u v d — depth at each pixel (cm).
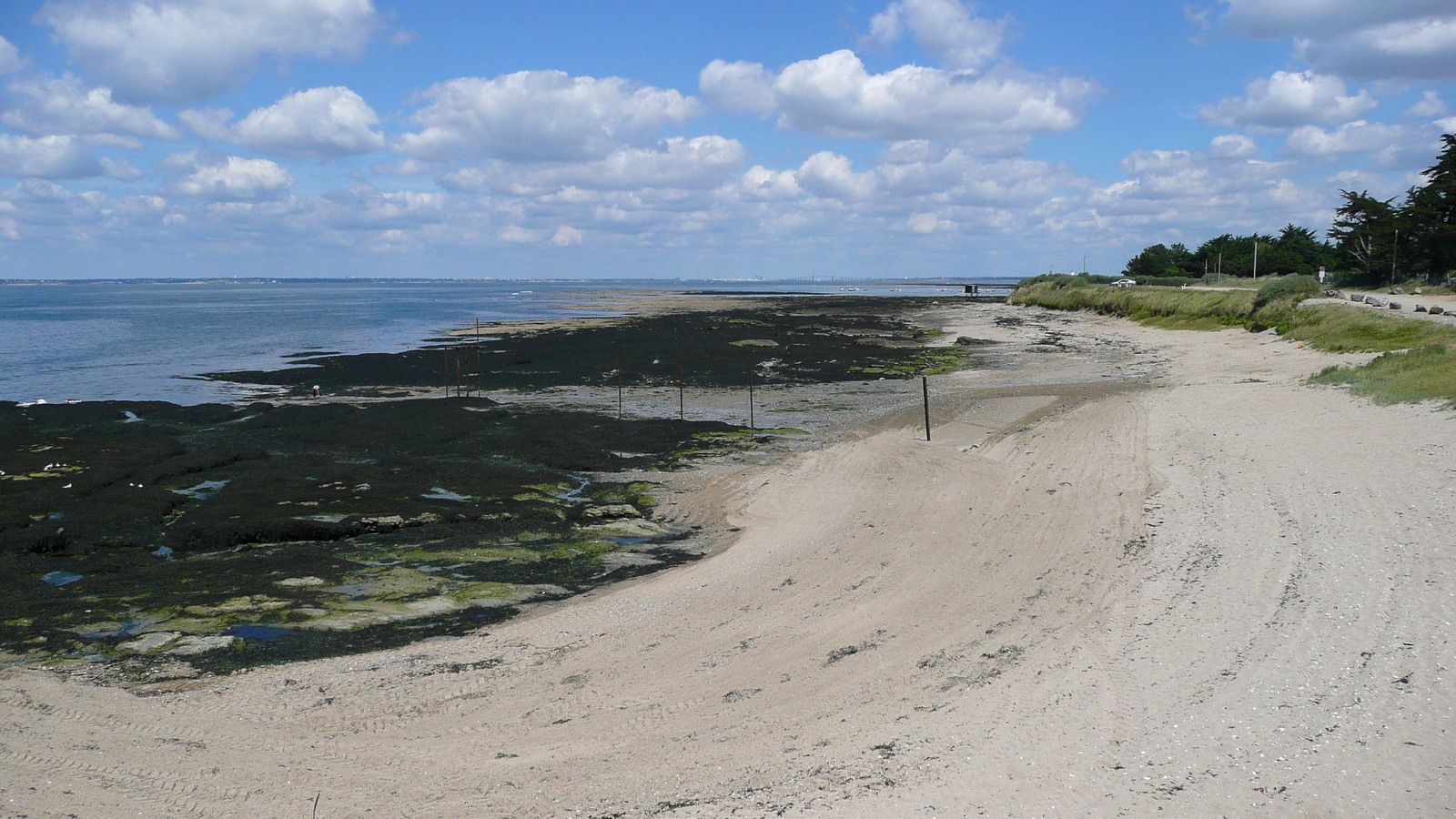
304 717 1116
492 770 969
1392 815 754
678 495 2325
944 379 4381
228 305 13738
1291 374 3509
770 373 4694
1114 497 1955
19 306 13350
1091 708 1006
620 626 1418
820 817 825
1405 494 1623
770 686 1160
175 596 1569
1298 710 941
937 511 1989
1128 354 5147
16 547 1831
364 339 6819
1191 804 801
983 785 861
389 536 1967
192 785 938
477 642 1370
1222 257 11688
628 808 872
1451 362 2828
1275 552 1453
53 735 1055
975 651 1223
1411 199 7425
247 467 2566
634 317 9538
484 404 3638
